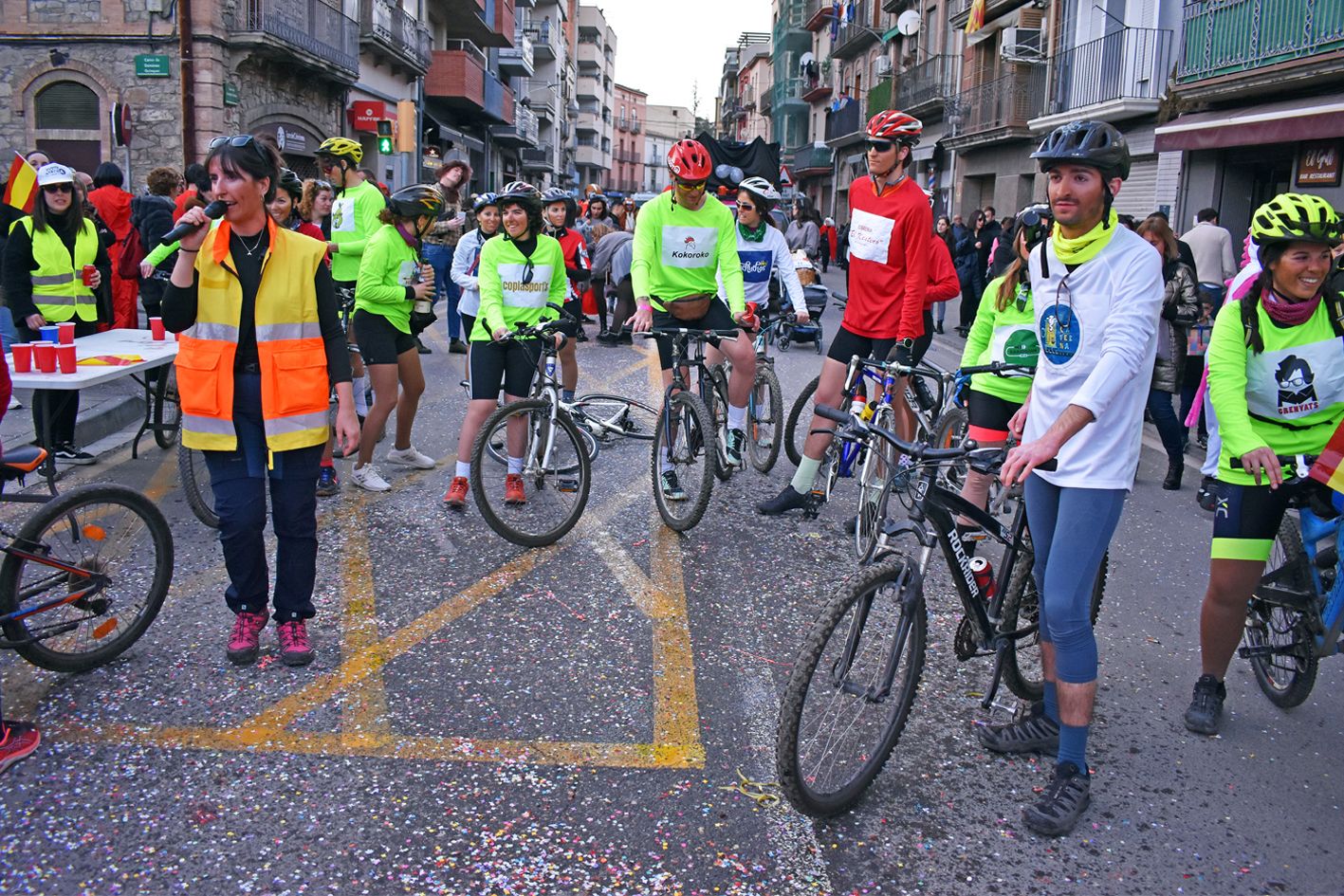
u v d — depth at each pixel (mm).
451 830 3043
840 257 34562
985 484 4730
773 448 7164
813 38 58344
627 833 3057
